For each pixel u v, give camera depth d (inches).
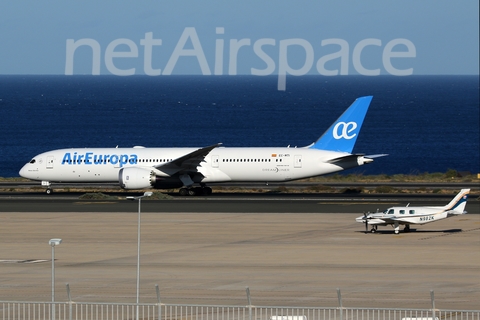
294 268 6058.1
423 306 4714.6
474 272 5836.6
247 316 4498.0
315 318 4407.0
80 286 5438.0
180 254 6752.0
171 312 4537.4
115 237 7731.3
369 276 5703.7
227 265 6215.6
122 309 4453.7
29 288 5369.1
